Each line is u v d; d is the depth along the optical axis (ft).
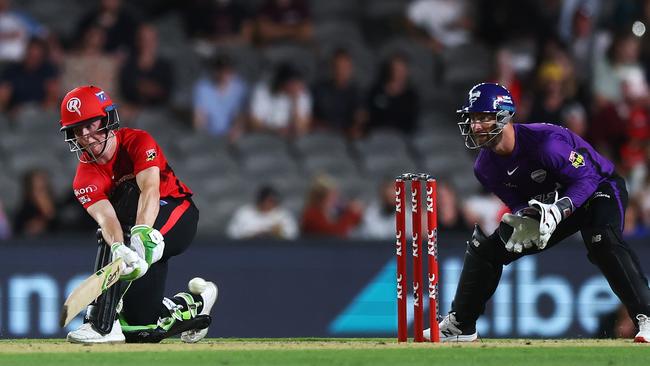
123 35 170.71
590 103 163.02
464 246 117.80
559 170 76.64
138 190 77.66
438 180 132.98
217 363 66.08
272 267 119.24
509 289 117.60
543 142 76.64
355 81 175.01
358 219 141.28
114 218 75.92
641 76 168.45
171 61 175.01
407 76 174.29
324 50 182.39
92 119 74.95
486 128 76.33
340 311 119.14
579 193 76.23
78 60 169.27
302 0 181.68
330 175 163.53
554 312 117.50
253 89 175.52
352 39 185.78
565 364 66.13
